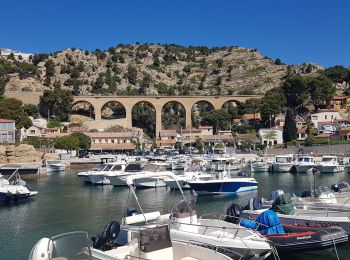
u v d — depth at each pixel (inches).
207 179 1865.2
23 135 4982.8
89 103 6368.1
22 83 7490.2
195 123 6840.6
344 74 7657.5
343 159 3211.1
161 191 1925.4
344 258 837.8
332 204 1029.2
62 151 4311.0
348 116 5999.0
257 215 969.5
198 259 657.6
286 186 2065.7
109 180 2194.9
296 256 840.3
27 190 1695.4
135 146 5201.8
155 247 629.6
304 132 5206.7
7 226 1211.9
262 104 5895.7
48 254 562.6
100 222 1241.4
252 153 4237.2
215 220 834.8
